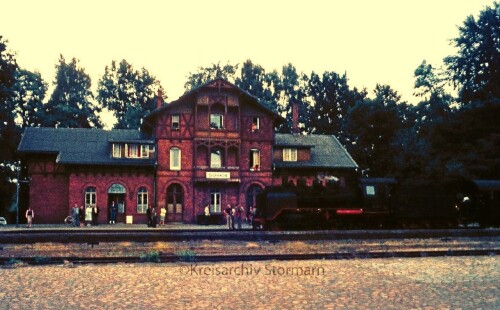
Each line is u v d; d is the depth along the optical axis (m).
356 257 18.36
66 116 67.56
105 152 45.62
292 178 48.25
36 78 67.19
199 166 45.47
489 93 51.09
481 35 53.44
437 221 30.20
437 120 55.84
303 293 11.56
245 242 20.11
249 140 47.12
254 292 11.68
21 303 10.41
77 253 17.98
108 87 79.69
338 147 51.94
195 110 45.75
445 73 57.94
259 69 83.38
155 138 45.47
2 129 49.81
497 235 23.42
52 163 45.66
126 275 14.16
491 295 11.38
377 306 10.16
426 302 10.57
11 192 56.56
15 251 17.77
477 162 44.81
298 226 28.27
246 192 46.50
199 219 43.34
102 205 44.28
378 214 29.09
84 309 9.86
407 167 52.69
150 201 45.25
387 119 64.56
